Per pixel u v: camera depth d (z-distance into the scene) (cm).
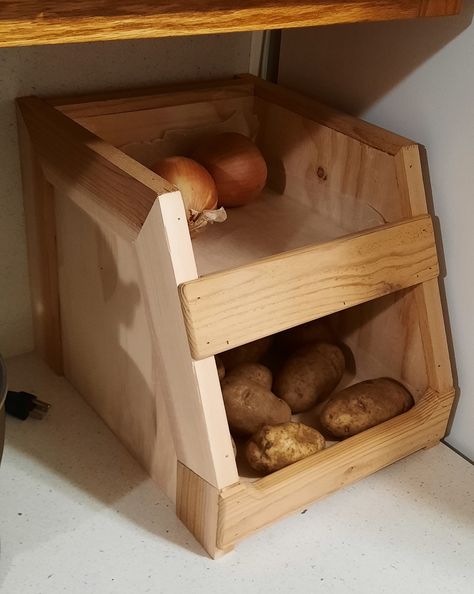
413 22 85
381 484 90
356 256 81
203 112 99
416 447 93
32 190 92
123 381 87
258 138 104
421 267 87
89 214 80
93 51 93
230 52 103
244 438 89
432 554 82
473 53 80
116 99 92
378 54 90
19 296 102
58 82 92
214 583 77
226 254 88
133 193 71
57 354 101
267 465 82
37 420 95
